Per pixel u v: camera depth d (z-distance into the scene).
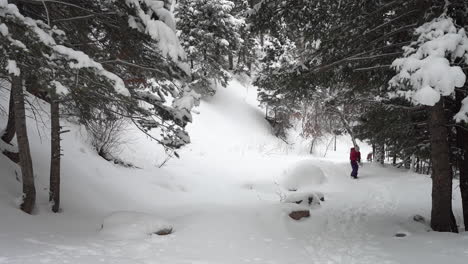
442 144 7.22
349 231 7.77
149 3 5.80
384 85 8.67
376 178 17.33
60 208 7.36
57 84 4.86
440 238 6.06
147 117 8.09
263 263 5.13
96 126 12.37
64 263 4.16
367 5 7.32
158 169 14.56
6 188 6.79
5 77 5.91
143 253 5.12
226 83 30.12
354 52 7.87
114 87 5.29
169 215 9.02
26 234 5.22
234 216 7.91
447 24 5.46
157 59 6.98
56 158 7.14
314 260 5.41
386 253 5.59
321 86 8.83
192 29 26.86
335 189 14.84
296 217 8.55
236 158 20.89
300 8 7.53
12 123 8.68
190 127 23.98
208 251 5.57
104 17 6.54
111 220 6.57
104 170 11.43
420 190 14.08
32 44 4.65
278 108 30.56
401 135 10.38
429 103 4.78
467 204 7.98
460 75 4.75
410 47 5.67
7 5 4.39
